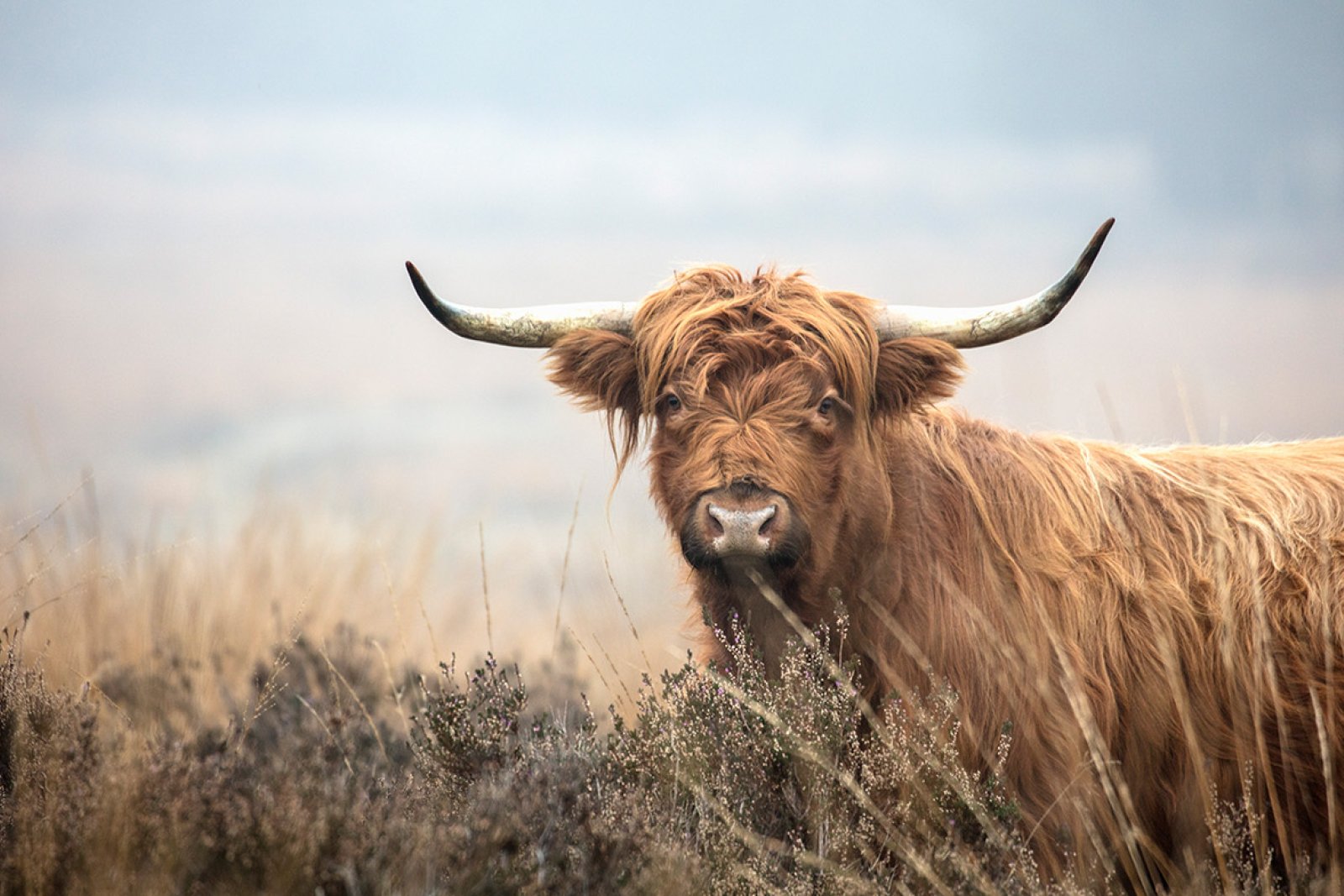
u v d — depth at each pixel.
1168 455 22.73
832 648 20.28
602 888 15.83
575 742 19.52
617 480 22.09
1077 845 18.88
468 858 15.52
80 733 16.95
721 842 17.41
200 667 25.92
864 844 17.83
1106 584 20.58
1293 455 22.77
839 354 20.16
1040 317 20.31
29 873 14.71
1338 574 20.38
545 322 21.69
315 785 16.11
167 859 14.60
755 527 18.81
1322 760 18.69
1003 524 21.05
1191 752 19.19
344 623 26.61
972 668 19.84
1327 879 18.61
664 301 21.34
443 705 19.44
